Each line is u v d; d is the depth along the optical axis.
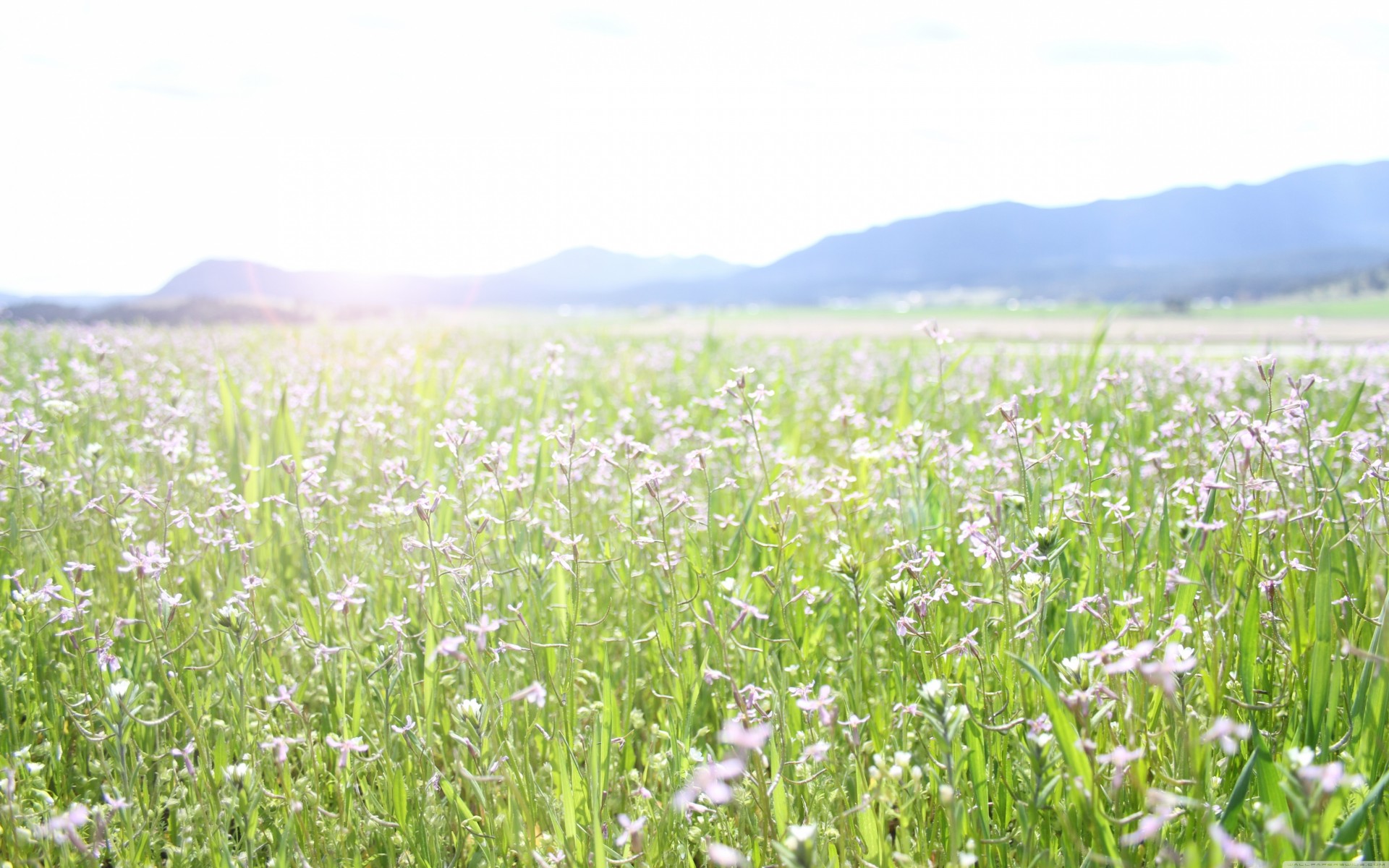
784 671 2.87
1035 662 2.63
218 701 3.13
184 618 3.75
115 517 3.79
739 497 4.96
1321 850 1.81
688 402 9.42
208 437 6.76
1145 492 4.64
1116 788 1.95
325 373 8.43
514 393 8.88
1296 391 2.93
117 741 2.61
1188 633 2.71
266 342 16.83
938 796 2.50
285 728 3.17
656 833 2.57
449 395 7.19
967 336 21.91
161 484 4.66
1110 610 2.78
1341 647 2.44
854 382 11.56
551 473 4.88
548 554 3.92
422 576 3.15
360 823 2.80
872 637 3.71
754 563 3.99
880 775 2.22
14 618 3.62
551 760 2.85
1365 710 2.32
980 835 2.45
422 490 3.88
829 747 2.68
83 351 10.92
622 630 4.08
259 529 4.68
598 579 4.23
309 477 3.55
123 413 7.10
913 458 3.97
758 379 10.92
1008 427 3.29
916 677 2.82
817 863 2.10
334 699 3.44
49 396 5.40
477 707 2.64
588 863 2.38
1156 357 9.44
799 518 4.38
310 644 3.09
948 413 7.68
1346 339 23.58
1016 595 2.71
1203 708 2.50
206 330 21.30
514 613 2.85
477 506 4.68
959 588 3.68
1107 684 2.37
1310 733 2.43
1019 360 12.35
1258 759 2.08
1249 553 2.96
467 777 2.46
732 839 2.54
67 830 2.28
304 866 2.47
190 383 9.59
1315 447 3.63
